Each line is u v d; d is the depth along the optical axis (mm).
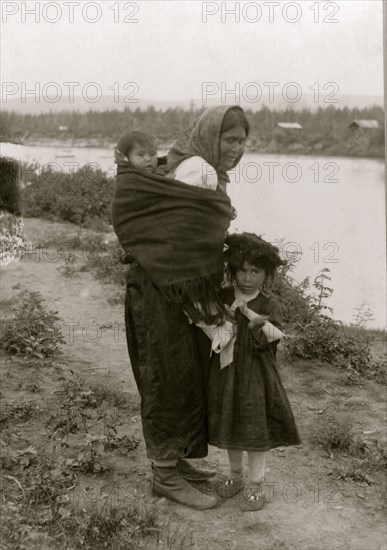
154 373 3637
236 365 3645
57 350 6227
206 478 4027
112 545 3402
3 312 7504
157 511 3682
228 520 3766
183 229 3469
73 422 4660
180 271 3498
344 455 4664
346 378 6145
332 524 3826
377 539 3717
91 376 5773
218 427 3674
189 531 3627
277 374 3742
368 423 5270
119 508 3629
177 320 3570
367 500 4113
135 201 3520
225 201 3527
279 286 7340
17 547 3211
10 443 4418
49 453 4324
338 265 9047
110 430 4695
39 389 5367
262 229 8328
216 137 3447
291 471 4422
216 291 3582
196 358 3658
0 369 5746
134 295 3689
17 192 9164
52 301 8164
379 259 8984
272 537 3648
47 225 12180
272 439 3711
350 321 8352
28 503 3604
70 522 3494
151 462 4285
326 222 8523
